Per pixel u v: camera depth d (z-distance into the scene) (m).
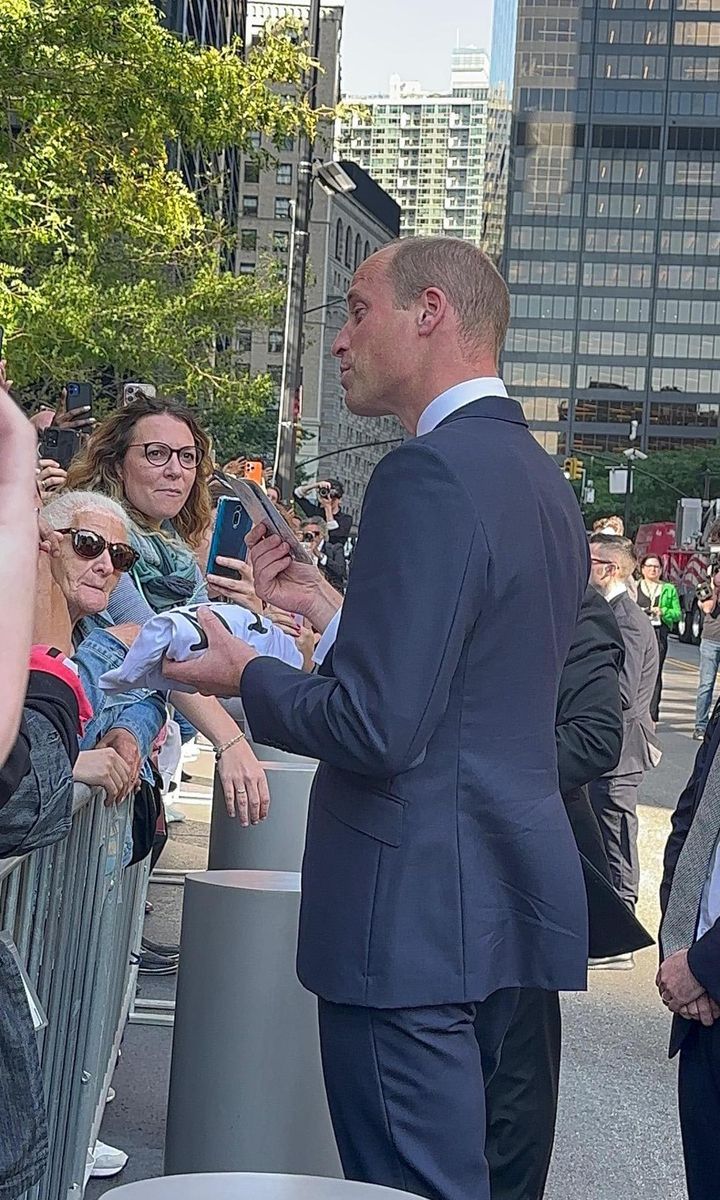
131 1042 5.65
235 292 20.41
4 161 13.48
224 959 3.62
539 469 2.78
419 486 2.58
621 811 7.93
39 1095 1.90
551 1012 3.82
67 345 15.54
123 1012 5.16
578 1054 5.98
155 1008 6.02
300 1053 3.62
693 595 42.44
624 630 7.95
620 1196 4.51
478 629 2.60
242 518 3.79
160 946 6.77
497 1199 3.74
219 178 21.89
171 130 14.09
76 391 7.17
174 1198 2.29
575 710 4.23
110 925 3.94
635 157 152.00
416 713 2.49
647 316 151.50
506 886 2.65
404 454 2.63
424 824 2.60
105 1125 4.76
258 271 23.45
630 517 112.62
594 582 8.05
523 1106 3.75
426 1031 2.60
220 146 14.73
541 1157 3.79
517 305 152.25
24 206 13.16
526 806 2.65
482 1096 2.66
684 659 34.56
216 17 61.97
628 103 152.12
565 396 151.62
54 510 3.17
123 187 15.02
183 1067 3.69
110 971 4.09
